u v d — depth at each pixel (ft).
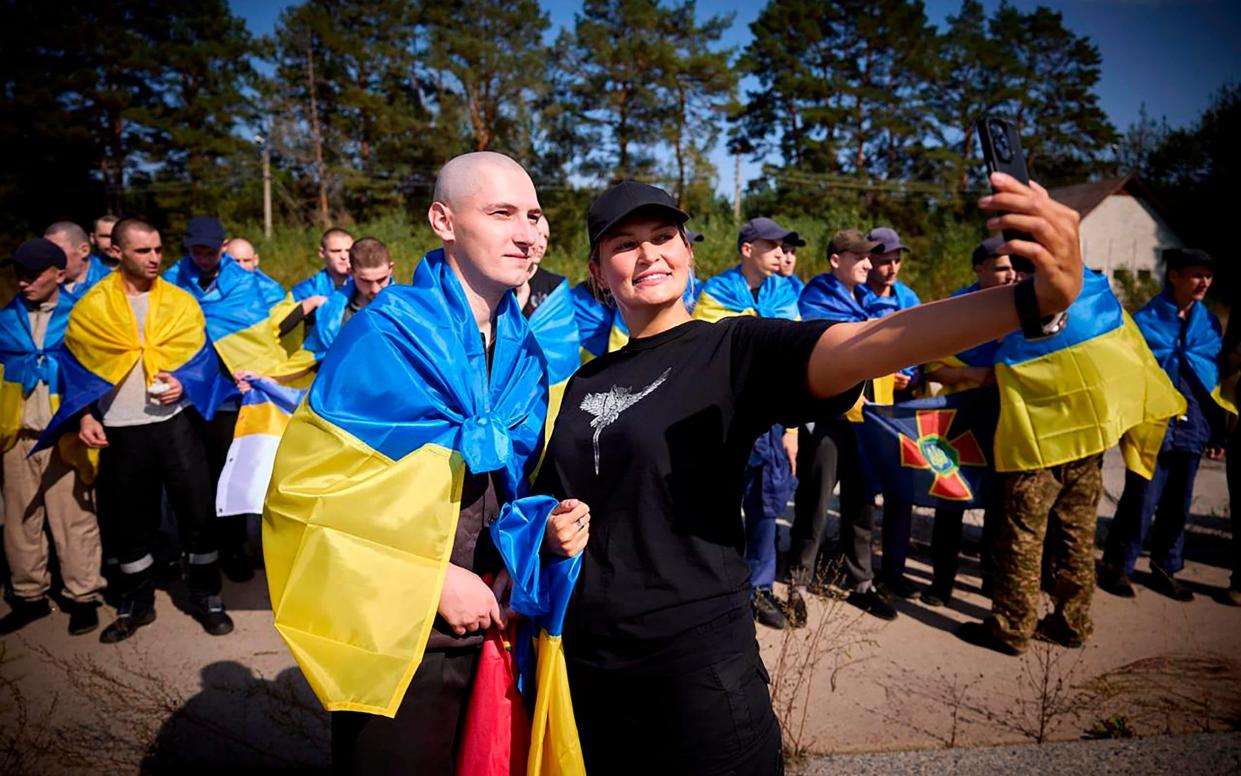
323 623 6.15
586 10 139.74
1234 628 14.06
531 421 7.38
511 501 6.97
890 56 145.28
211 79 126.93
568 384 6.82
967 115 151.94
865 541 14.99
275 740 10.34
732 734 5.52
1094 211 116.16
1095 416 12.13
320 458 6.36
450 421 6.65
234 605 15.21
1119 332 12.41
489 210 6.79
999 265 13.96
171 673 12.29
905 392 17.03
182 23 124.77
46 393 14.01
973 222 132.16
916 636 13.79
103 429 13.38
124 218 13.43
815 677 12.23
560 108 134.41
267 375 14.78
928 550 18.63
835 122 142.72
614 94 136.67
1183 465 15.48
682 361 5.99
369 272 14.02
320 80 136.15
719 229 90.48
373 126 133.39
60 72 116.16
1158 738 9.96
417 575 6.32
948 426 14.43
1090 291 12.38
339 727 6.77
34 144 112.98
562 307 11.19
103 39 115.65
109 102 115.44
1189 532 19.77
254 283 16.66
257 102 134.31
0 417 13.76
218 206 123.13
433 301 6.81
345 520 6.25
